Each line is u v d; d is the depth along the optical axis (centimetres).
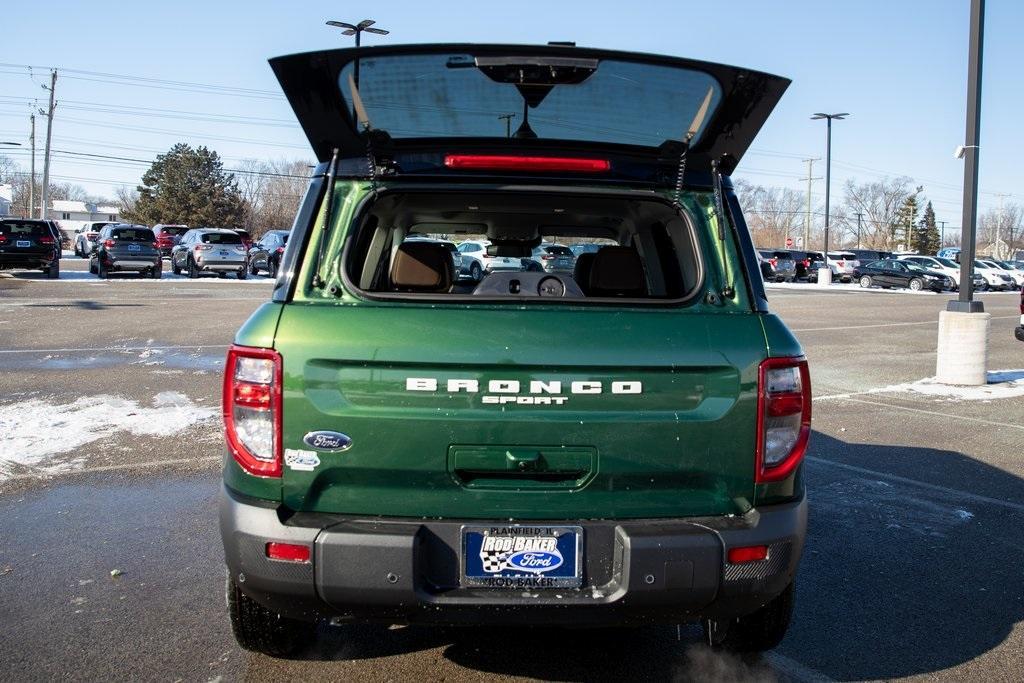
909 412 955
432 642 384
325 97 319
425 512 293
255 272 3734
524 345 289
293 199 9906
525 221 523
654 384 293
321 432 289
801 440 304
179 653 369
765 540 292
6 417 813
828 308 2689
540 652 376
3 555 481
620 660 370
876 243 11581
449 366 288
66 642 377
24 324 1559
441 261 400
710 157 338
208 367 1120
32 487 609
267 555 286
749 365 296
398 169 325
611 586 289
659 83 326
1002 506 608
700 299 309
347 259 308
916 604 437
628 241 525
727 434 295
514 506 292
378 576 279
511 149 338
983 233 13612
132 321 1638
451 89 325
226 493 301
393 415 288
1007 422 901
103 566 467
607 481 293
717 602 292
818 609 430
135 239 3006
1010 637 399
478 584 288
